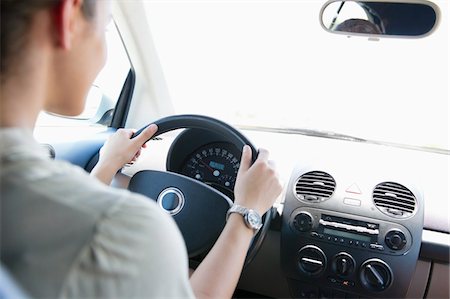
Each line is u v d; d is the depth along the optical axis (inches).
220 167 44.4
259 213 30.6
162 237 15.1
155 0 60.6
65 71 17.1
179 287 16.0
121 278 13.9
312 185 46.6
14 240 13.7
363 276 43.4
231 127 38.5
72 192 14.7
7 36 14.6
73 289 13.5
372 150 55.7
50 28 15.4
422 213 43.1
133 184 41.4
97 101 64.3
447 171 49.9
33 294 13.5
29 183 14.3
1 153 14.5
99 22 18.0
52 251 13.7
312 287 46.3
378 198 44.5
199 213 38.3
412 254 42.2
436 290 43.9
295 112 68.2
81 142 55.3
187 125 39.8
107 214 14.4
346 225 44.1
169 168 45.9
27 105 15.8
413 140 59.0
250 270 50.3
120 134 39.3
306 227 45.0
